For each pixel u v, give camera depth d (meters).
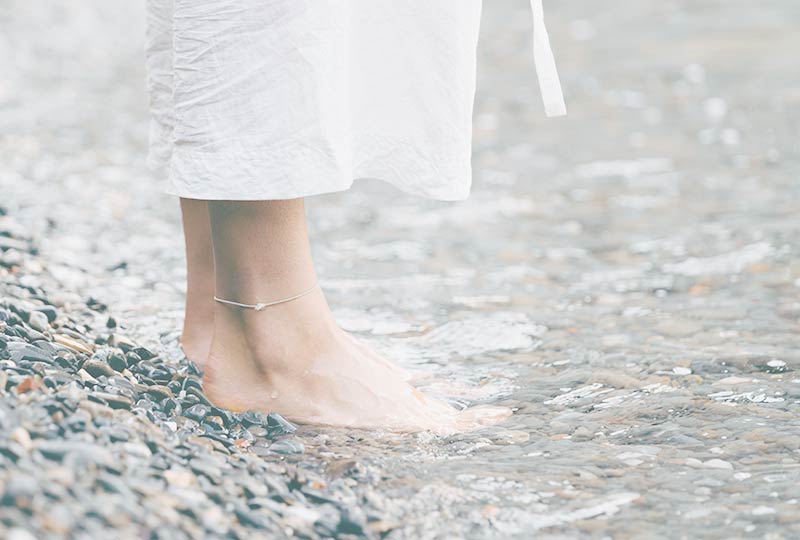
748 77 7.98
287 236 2.70
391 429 2.71
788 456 2.53
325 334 2.77
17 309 3.04
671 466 2.50
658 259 4.25
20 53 8.85
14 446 2.02
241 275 2.71
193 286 3.09
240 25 2.44
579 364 3.19
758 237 4.42
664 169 5.73
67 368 2.71
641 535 2.18
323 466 2.49
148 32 2.89
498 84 8.11
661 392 2.94
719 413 2.79
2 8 11.21
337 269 4.21
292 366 2.76
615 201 5.18
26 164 5.45
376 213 5.11
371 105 2.65
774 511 2.26
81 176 5.33
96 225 4.53
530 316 3.64
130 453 2.24
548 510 2.29
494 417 2.79
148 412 2.54
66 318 3.22
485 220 4.94
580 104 7.40
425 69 2.63
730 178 5.47
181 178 2.55
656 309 3.66
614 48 9.38
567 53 9.24
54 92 7.43
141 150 6.00
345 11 2.49
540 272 4.16
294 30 2.44
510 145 6.38
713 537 2.17
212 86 2.48
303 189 2.52
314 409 2.74
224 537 2.01
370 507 2.27
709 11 11.02
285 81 2.46
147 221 4.70
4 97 7.13
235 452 2.50
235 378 2.78
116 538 1.85
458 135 2.68
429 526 2.22
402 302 3.82
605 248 4.45
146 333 3.30
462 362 3.25
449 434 2.69
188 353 3.09
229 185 2.51
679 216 4.86
